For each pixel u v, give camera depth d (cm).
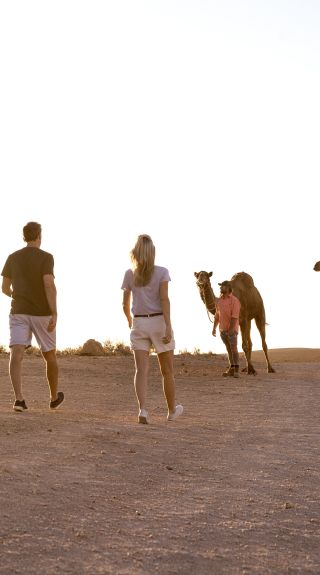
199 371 2695
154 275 1339
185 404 1712
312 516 801
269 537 727
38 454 966
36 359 2714
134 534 699
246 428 1334
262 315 2800
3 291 1377
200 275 2652
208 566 641
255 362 3284
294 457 1084
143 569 618
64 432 1133
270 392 1997
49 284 1350
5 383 1992
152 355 2967
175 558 649
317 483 937
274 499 856
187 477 933
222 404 1723
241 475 960
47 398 1702
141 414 1323
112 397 1809
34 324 1366
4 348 3328
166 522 742
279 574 639
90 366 2559
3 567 591
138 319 1344
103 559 630
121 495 823
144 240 1341
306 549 704
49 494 791
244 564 653
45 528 686
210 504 819
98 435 1130
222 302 2523
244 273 2773
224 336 2520
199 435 1233
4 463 898
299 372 2784
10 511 721
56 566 604
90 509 759
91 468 923
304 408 1641
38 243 1367
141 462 988
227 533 727
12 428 1143
